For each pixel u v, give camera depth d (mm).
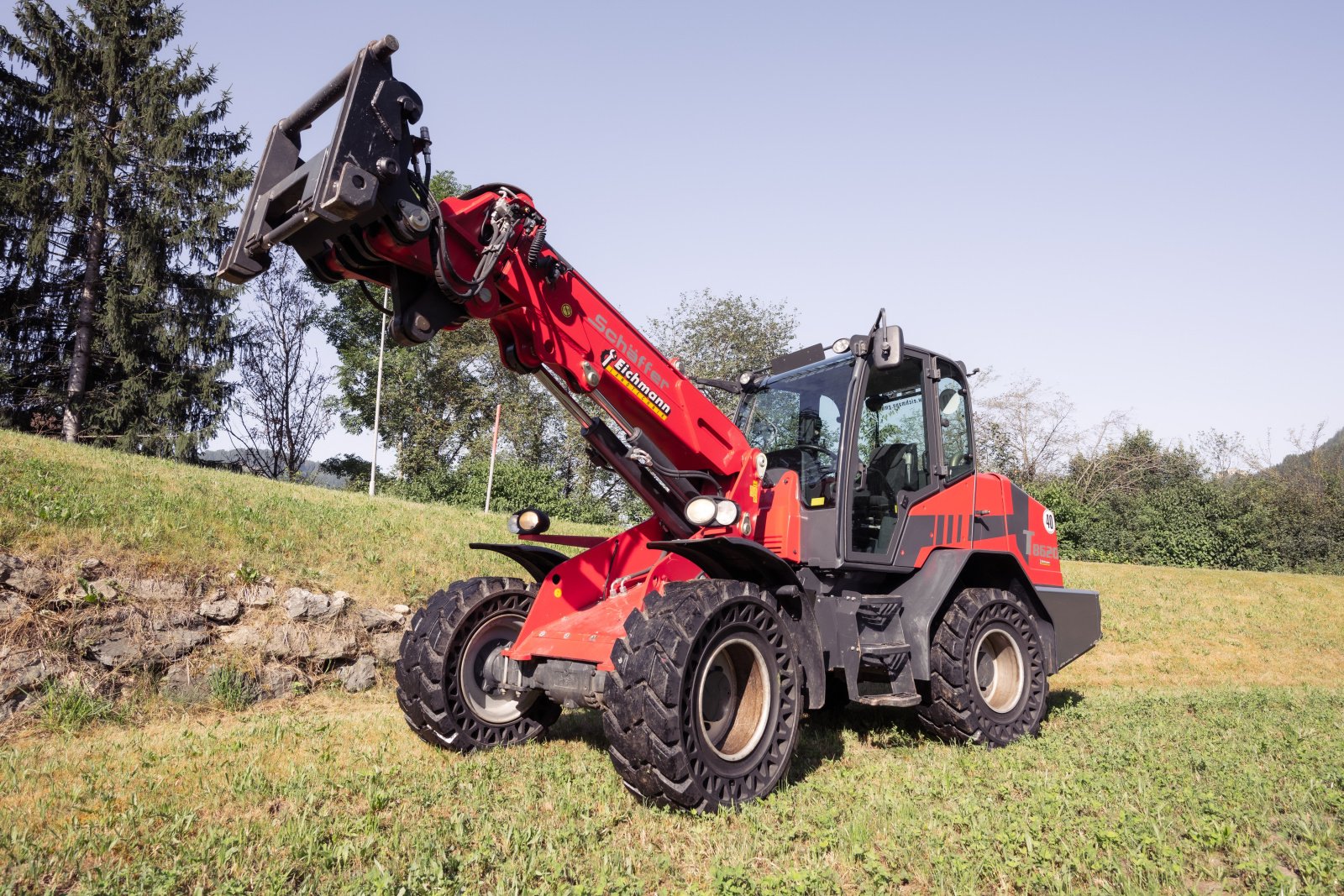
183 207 26750
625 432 4984
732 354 32500
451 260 4262
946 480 6238
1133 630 13617
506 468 27000
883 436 5984
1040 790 4285
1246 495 31609
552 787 4355
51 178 25766
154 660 6320
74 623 6145
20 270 25844
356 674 7207
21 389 25594
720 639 4328
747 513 5297
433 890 2996
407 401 39250
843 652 5105
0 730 5320
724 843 3662
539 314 4582
